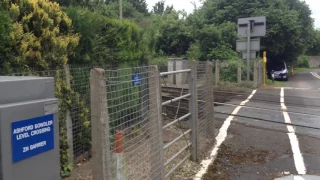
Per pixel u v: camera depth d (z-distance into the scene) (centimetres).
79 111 593
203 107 686
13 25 456
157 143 430
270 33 2866
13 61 460
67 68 559
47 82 216
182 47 2838
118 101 361
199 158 612
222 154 659
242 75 2211
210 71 732
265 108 1205
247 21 2056
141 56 866
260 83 2222
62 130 541
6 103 186
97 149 290
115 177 328
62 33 553
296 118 1019
